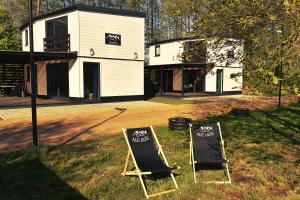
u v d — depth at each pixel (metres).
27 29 27.03
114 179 7.03
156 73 35.16
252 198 6.21
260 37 5.35
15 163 7.83
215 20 6.05
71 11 20.91
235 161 8.41
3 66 26.77
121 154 8.81
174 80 32.66
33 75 8.82
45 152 8.62
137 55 23.34
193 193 6.41
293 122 14.37
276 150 9.48
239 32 6.09
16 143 10.05
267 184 6.93
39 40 24.58
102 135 11.34
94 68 21.73
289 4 4.18
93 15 21.08
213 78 29.78
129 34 22.86
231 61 7.13
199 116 16.12
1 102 20.48
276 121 14.62
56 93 23.05
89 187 6.54
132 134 7.32
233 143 10.23
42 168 7.59
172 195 6.32
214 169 7.83
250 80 5.22
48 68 23.80
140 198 6.16
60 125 13.30
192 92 31.95
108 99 22.08
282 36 4.77
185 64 27.06
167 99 25.19
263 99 24.92
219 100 24.48
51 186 6.57
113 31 22.05
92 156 8.56
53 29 22.98
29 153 8.50
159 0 50.12
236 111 16.19
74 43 20.77
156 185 6.78
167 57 32.31
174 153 9.03
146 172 6.42
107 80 21.97
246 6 5.24
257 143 10.30
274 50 4.73
